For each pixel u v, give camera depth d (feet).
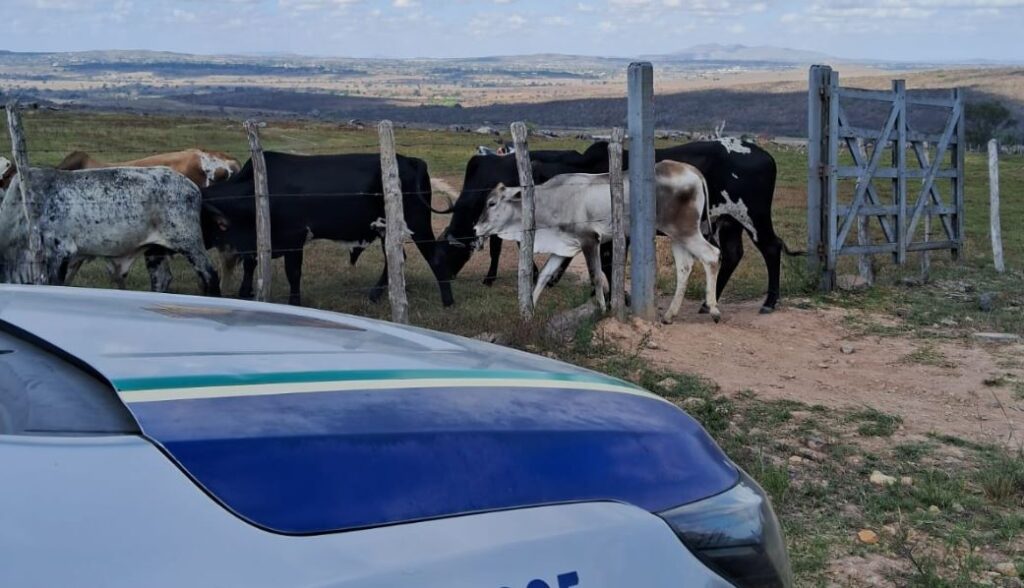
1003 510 18.69
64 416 5.33
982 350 32.09
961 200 48.29
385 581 5.13
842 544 16.84
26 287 8.71
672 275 44.65
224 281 39.32
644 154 32.73
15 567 4.35
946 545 16.87
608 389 7.67
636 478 6.67
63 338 6.45
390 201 28.50
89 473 4.91
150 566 4.62
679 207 34.50
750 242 56.03
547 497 6.16
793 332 34.14
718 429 22.67
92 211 31.53
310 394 6.10
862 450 21.91
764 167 37.09
